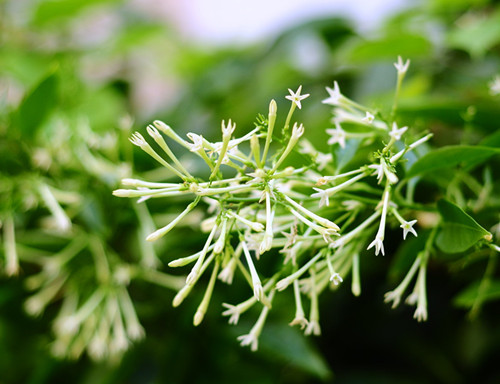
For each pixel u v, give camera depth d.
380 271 0.48
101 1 0.58
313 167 0.34
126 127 0.41
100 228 0.41
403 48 0.49
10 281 0.45
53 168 0.42
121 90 0.59
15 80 0.55
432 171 0.35
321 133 0.42
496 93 0.39
